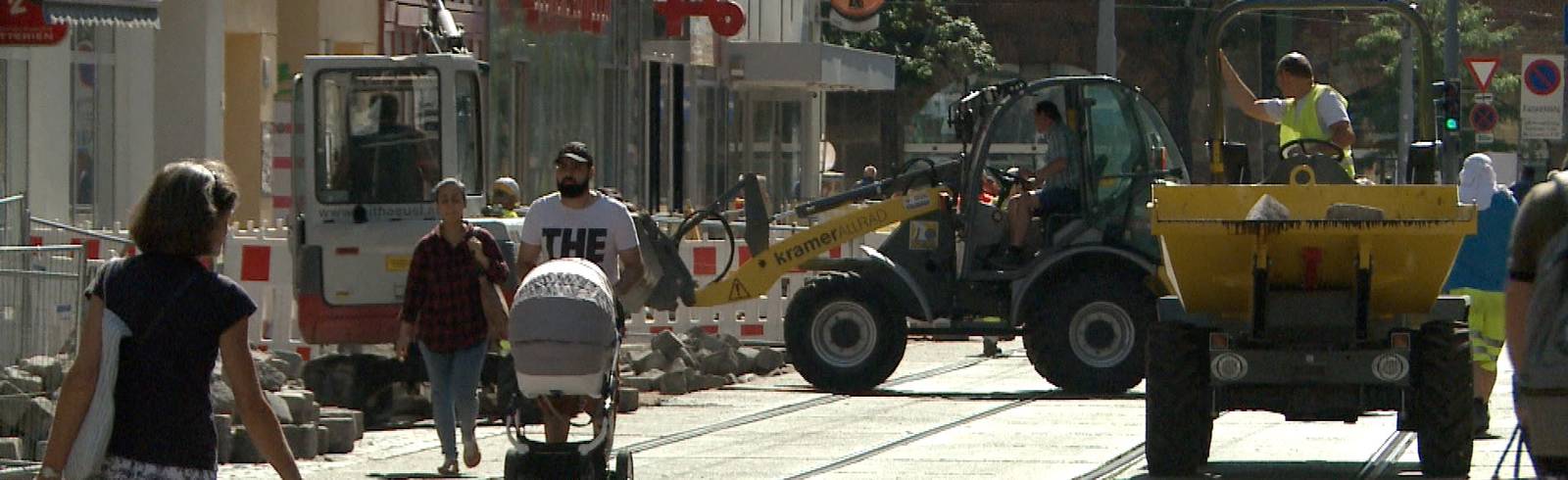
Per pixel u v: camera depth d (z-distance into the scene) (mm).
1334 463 46875
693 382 67562
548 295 35812
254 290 69875
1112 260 66500
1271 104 47906
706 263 84688
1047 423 56719
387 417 56312
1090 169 67312
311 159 57812
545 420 37312
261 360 52625
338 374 55438
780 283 85688
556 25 109250
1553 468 22891
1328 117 47250
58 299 41969
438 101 58531
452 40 62281
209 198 24609
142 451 24094
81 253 42344
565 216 41812
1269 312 43562
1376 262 42938
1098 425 56094
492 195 67125
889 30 194125
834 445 51125
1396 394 43250
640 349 72938
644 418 58312
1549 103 115312
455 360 45500
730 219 89812
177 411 24203
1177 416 43875
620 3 118875
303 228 57750
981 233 67562
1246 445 50812
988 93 68688
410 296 45594
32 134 73750
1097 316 66000
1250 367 43156
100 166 77938
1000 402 64062
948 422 57094
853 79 148000
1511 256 23438
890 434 53781
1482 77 124000
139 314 24203
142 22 58906
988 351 84312
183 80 81000
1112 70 135875
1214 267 43375
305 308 57562
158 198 24531
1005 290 67812
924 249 67938
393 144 58312
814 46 140125
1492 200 50594
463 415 45469
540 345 35500
